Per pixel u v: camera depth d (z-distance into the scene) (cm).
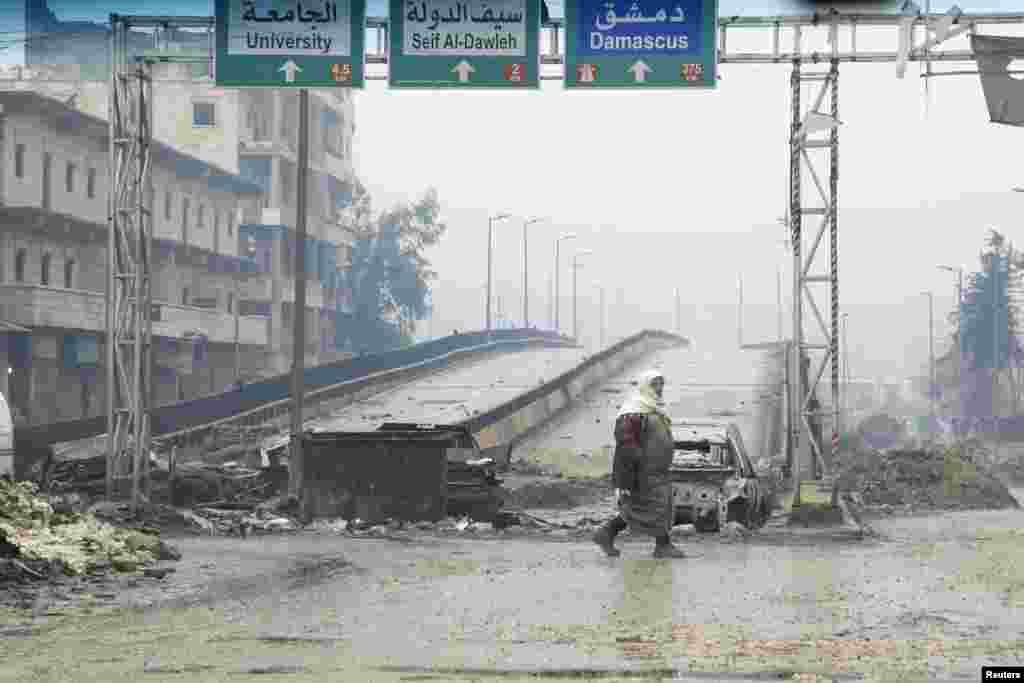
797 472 2642
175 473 3134
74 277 7119
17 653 945
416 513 2566
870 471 4197
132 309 2708
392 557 1903
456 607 1234
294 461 3167
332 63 2709
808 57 2650
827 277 2694
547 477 4531
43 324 6372
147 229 2711
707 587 1422
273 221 9825
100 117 7219
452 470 2711
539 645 967
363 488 2577
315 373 6475
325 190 11644
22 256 6600
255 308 9881
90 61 6016
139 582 1433
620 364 9419
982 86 2605
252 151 10138
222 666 872
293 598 1331
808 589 1389
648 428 1852
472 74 2703
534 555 1939
